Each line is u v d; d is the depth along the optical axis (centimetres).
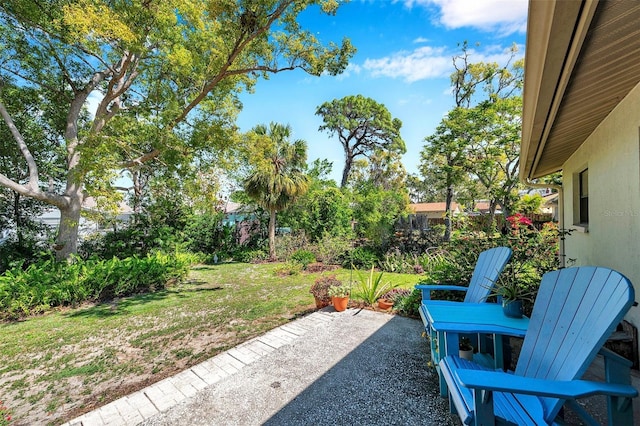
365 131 2231
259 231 1327
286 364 292
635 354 255
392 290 520
